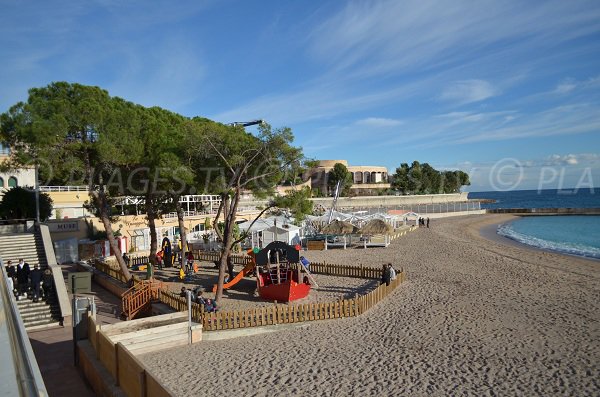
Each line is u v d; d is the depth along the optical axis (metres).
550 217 93.94
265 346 14.59
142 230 38.75
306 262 23.61
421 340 14.86
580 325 16.28
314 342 14.90
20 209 30.61
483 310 18.50
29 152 19.11
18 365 4.48
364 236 42.34
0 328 5.95
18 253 22.12
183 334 14.73
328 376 11.99
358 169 127.38
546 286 23.38
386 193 115.62
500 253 37.97
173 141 21.66
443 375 11.95
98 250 31.94
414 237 49.16
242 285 24.27
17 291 17.89
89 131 20.16
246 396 10.83
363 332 15.92
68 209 39.94
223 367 12.72
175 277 26.50
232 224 20.44
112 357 9.22
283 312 16.80
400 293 21.81
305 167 20.83
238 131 22.09
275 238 35.41
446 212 92.88
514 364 12.63
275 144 19.78
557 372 12.02
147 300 18.41
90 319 11.74
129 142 20.38
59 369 11.84
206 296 21.73
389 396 10.77
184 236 26.67
